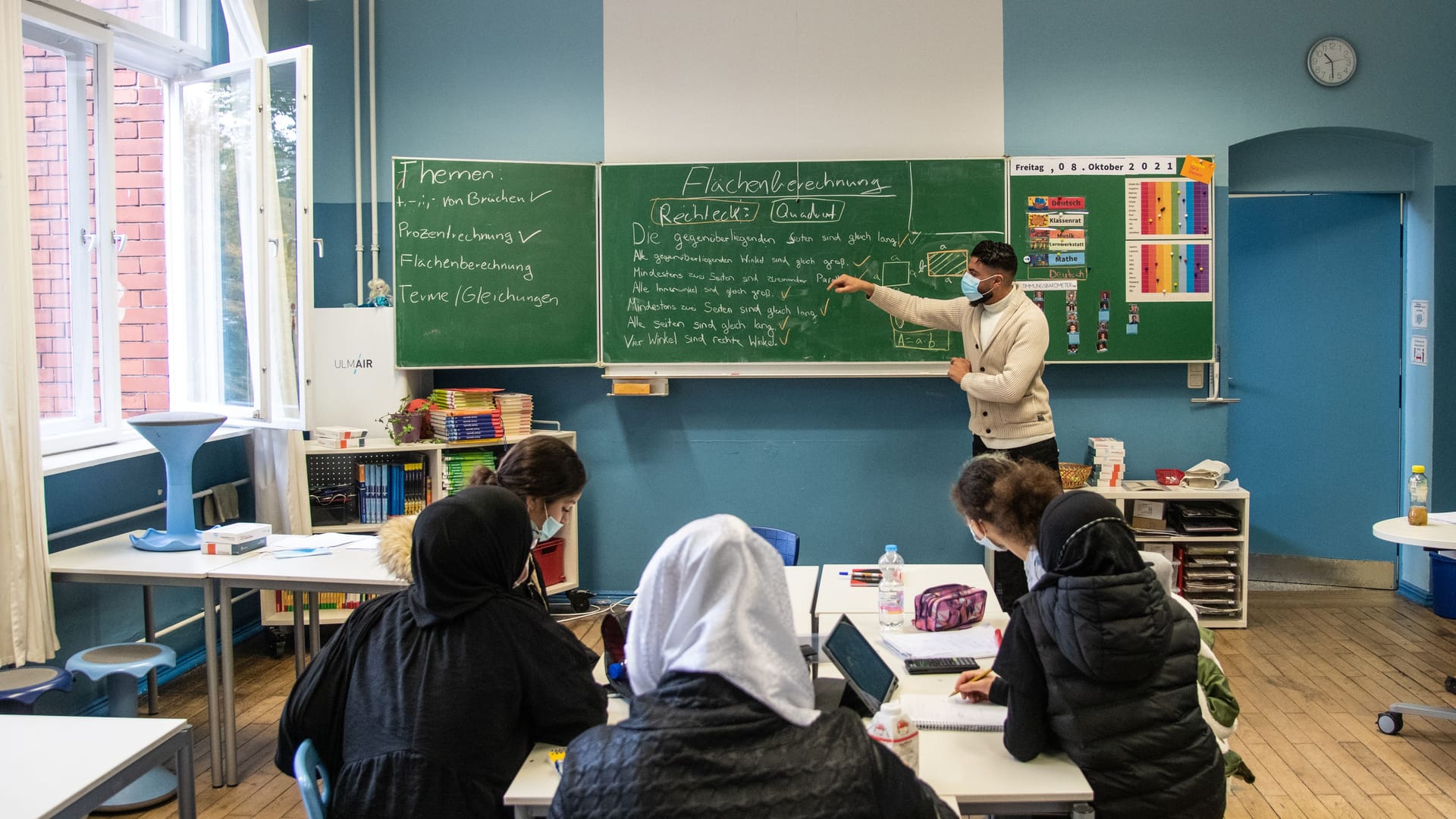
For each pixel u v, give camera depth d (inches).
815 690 74.4
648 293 200.4
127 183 169.6
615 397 206.8
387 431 191.5
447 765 70.5
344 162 204.7
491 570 75.9
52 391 152.9
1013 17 198.4
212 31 179.2
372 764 70.9
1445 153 197.9
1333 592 214.2
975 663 91.7
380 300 198.4
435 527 74.5
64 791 66.7
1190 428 201.9
